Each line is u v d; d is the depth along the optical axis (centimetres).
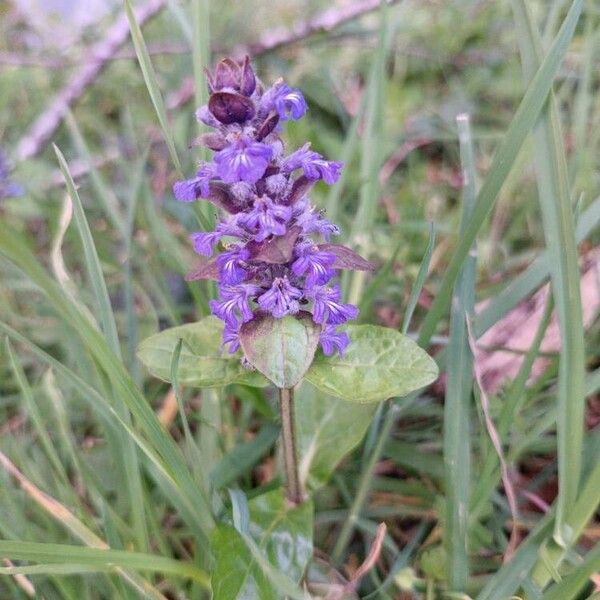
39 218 29
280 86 12
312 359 14
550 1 32
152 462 16
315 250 13
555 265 13
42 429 16
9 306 24
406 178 30
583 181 24
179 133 29
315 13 37
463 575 14
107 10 37
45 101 35
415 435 19
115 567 13
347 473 19
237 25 37
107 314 15
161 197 28
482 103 33
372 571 16
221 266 13
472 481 17
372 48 34
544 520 14
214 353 16
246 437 20
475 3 36
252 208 13
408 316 16
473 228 15
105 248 24
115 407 16
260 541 15
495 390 20
